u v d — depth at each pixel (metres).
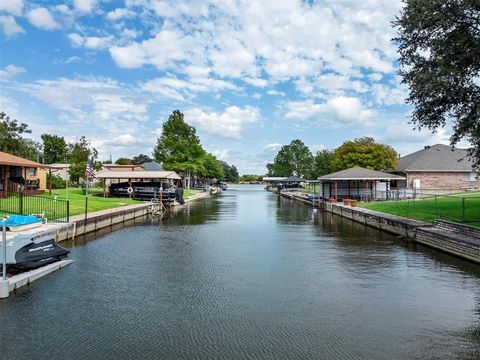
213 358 7.46
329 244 19.75
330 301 10.72
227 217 33.94
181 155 65.62
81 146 45.25
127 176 44.12
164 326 8.95
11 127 56.41
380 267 14.67
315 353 7.68
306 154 134.00
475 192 42.59
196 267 14.56
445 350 7.84
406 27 19.86
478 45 17.33
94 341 8.15
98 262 15.30
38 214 21.20
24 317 9.44
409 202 33.06
